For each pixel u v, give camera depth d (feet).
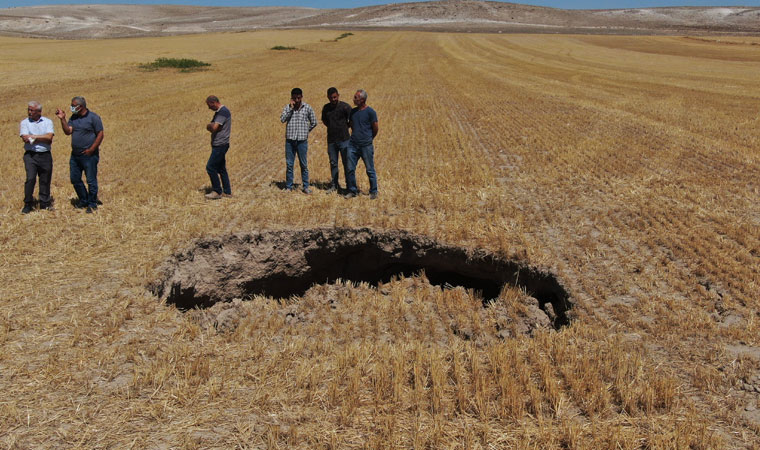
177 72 103.24
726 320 16.05
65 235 22.63
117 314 16.03
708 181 30.78
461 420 11.76
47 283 18.13
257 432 11.39
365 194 28.50
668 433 11.27
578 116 54.70
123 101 67.56
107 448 10.94
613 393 12.67
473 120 53.57
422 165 35.63
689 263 19.98
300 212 24.93
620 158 36.60
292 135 27.96
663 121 52.08
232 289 22.34
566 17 423.64
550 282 19.27
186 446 10.94
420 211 25.63
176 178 32.35
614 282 18.61
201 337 15.29
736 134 45.39
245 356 14.29
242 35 224.12
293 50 161.58
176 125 52.37
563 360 13.88
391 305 19.36
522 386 12.86
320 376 13.28
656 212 25.55
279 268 23.18
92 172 25.43
